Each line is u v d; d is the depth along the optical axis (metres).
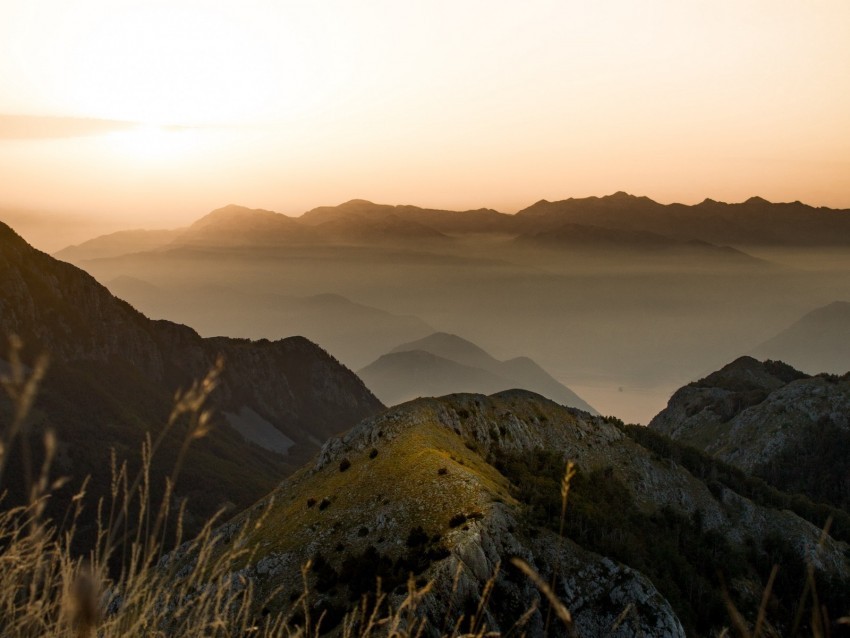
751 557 115.62
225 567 7.34
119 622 6.20
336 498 83.38
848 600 103.62
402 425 99.75
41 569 5.81
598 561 72.56
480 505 74.69
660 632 65.69
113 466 6.55
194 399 5.58
